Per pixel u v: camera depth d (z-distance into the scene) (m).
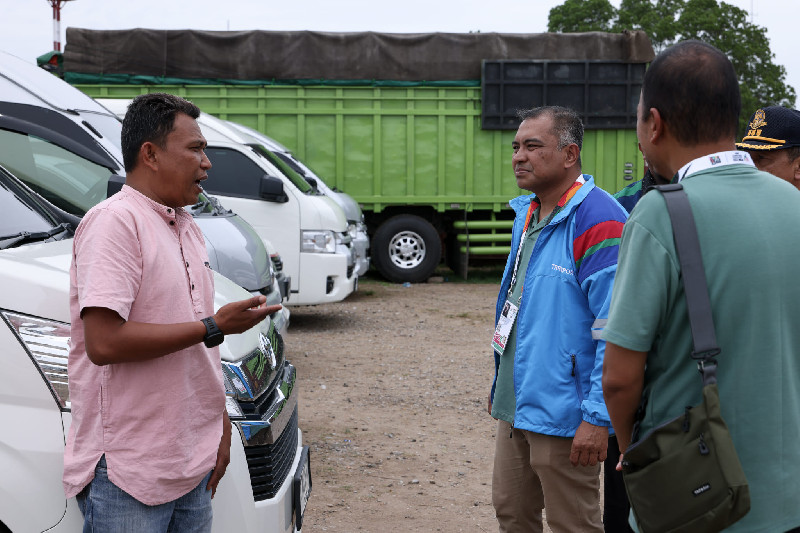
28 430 2.48
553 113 3.31
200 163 2.53
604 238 3.12
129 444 2.38
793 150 3.38
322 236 9.97
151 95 2.52
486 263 17.09
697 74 2.16
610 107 14.36
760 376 2.07
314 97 14.02
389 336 10.29
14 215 3.32
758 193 2.13
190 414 2.48
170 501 2.44
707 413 2.00
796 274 2.09
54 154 5.02
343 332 10.50
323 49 13.98
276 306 2.43
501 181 14.45
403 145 14.28
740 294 2.06
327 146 14.14
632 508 2.13
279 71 13.90
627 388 2.13
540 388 3.20
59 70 13.40
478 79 14.29
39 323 2.58
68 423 2.53
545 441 3.22
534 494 3.50
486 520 4.78
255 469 3.02
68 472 2.42
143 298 2.39
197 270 2.57
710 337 2.04
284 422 3.22
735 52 44.91
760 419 2.07
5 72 5.55
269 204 9.88
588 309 3.18
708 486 1.97
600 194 3.22
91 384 2.39
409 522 4.72
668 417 2.13
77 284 2.38
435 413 6.95
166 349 2.35
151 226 2.44
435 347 9.68
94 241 2.33
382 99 14.16
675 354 2.12
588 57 14.30
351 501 4.99
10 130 4.43
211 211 7.03
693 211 2.10
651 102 2.23
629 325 2.09
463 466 5.68
